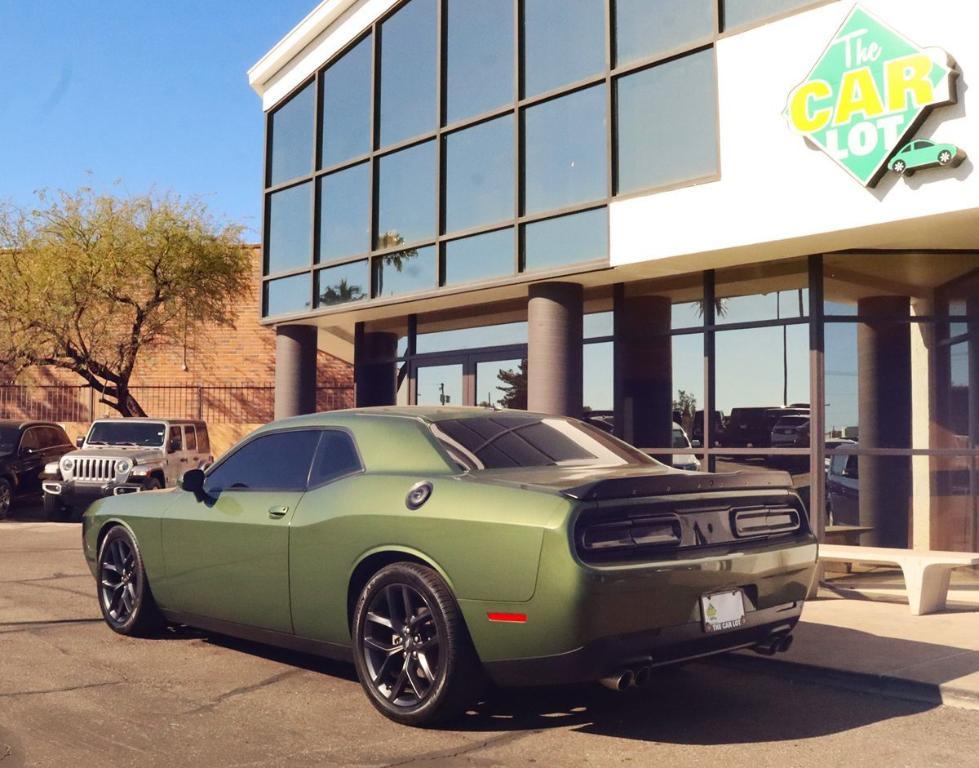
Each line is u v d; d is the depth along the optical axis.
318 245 14.83
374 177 13.80
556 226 11.25
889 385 9.89
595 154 10.91
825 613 7.99
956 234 9.04
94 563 7.30
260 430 6.36
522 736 4.82
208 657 6.43
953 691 5.48
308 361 15.70
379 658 5.12
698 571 4.71
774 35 9.27
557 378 11.39
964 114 8.04
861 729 4.99
